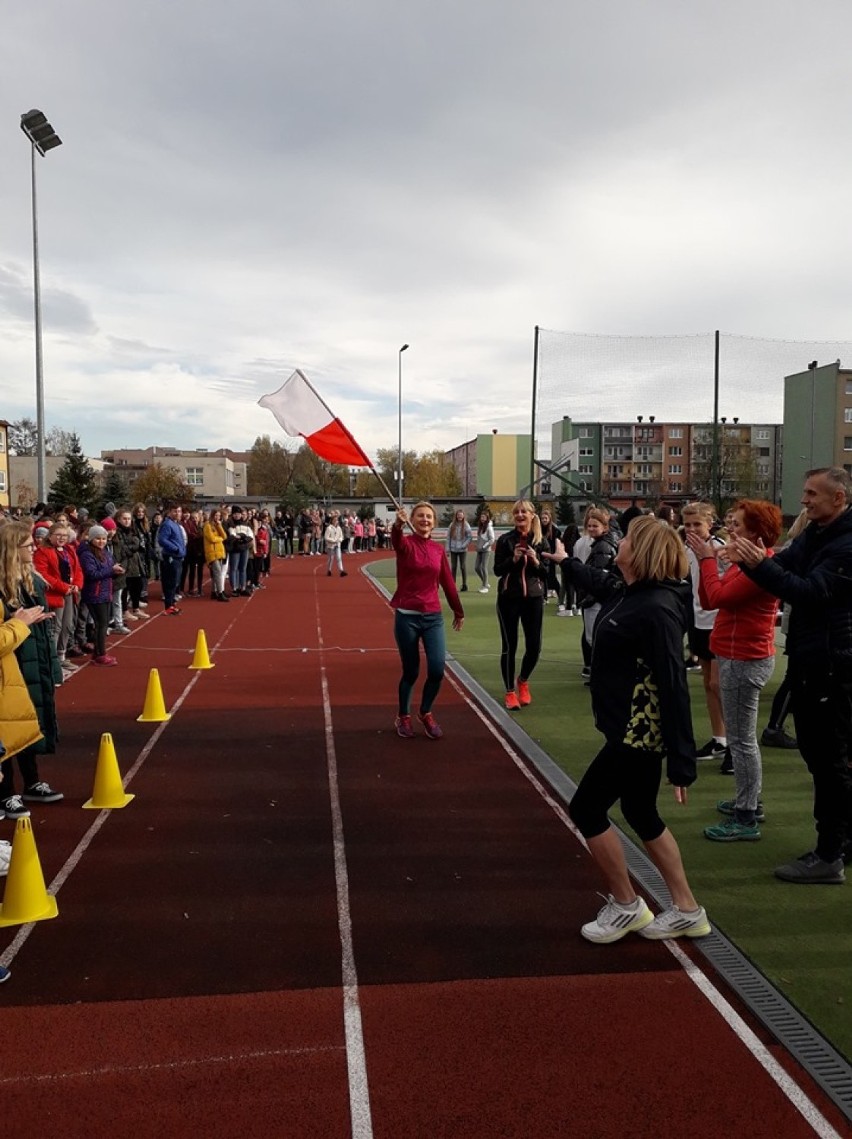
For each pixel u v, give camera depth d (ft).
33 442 336.90
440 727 25.25
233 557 62.80
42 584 18.97
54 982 11.63
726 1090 9.49
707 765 21.39
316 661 36.45
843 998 11.16
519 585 26.94
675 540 11.87
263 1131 8.87
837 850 14.57
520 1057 10.05
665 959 12.21
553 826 17.43
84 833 17.01
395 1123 8.98
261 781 20.21
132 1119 9.07
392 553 129.90
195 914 13.60
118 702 28.35
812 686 14.16
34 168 66.59
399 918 13.46
